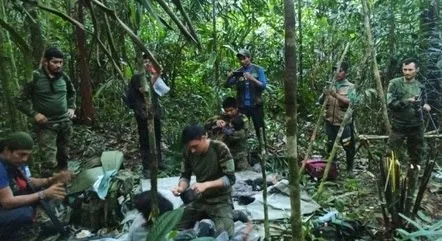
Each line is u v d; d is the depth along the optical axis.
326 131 5.51
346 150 5.49
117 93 7.38
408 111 4.86
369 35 4.75
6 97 3.89
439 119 6.21
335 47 7.70
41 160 4.50
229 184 3.30
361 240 3.61
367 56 4.91
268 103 8.04
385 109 4.93
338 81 5.38
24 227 3.48
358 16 6.78
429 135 5.33
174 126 6.80
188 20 1.41
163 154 5.98
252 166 5.73
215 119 5.69
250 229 3.38
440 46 6.00
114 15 1.40
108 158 4.40
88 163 4.62
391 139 4.97
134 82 5.09
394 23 6.39
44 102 4.42
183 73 8.25
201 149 3.26
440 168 4.71
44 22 5.34
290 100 1.75
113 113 7.40
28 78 1.42
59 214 3.97
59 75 4.48
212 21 7.74
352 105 4.15
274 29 8.37
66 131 4.66
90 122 7.34
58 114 4.51
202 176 3.34
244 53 5.80
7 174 3.27
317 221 3.69
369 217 4.19
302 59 8.23
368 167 5.57
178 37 7.96
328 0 7.38
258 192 4.71
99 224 3.90
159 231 1.65
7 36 4.06
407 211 3.50
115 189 3.92
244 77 5.74
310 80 8.34
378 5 6.48
